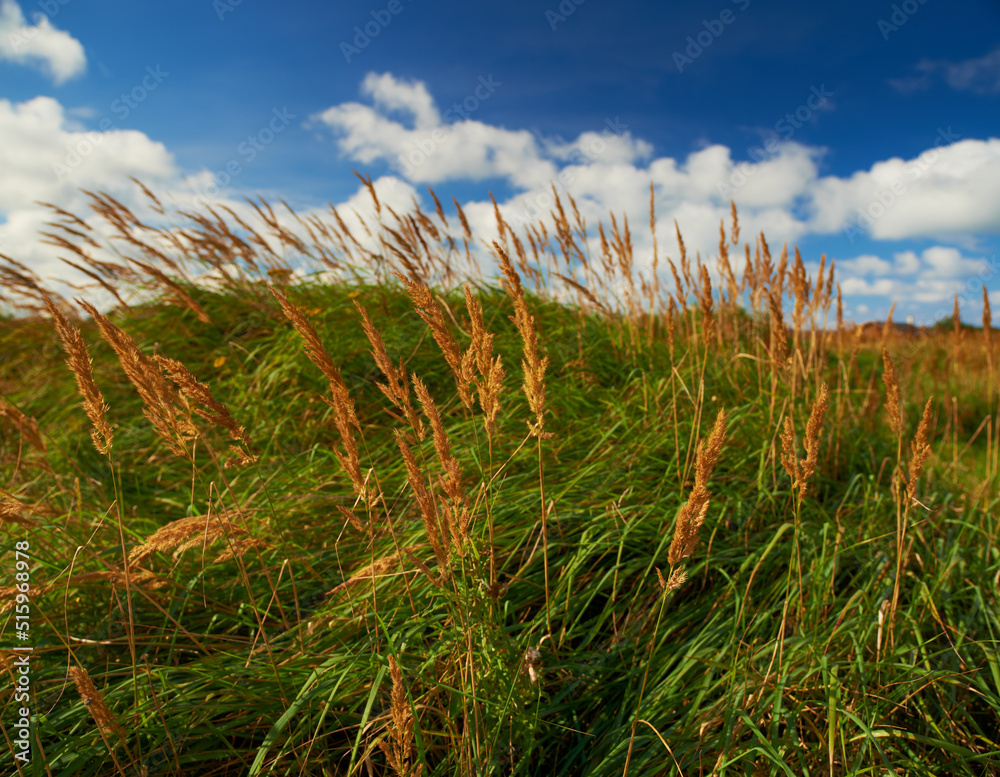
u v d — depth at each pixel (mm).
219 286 5637
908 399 5934
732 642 2109
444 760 1721
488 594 1865
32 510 2279
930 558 2846
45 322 5973
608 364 4594
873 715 1843
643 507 2809
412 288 1653
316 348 1637
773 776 1708
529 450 3227
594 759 1884
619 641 2326
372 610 2203
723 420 1366
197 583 2500
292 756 1831
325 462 3510
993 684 2186
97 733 1713
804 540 2801
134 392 5016
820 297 4098
